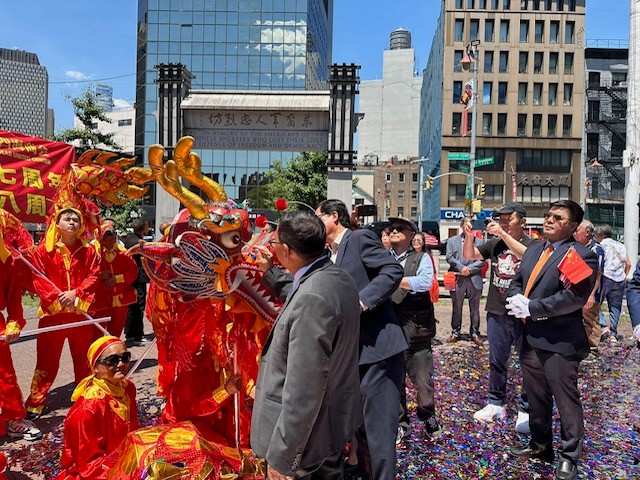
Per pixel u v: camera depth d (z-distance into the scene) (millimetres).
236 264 3355
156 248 3262
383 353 3371
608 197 43625
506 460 4129
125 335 8328
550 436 4125
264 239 3586
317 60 50938
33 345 7770
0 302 4344
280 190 34781
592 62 44031
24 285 4824
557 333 3771
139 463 2951
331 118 18109
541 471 3943
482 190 24781
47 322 4961
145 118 42562
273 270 3570
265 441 2492
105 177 4684
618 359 7566
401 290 4582
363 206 5969
